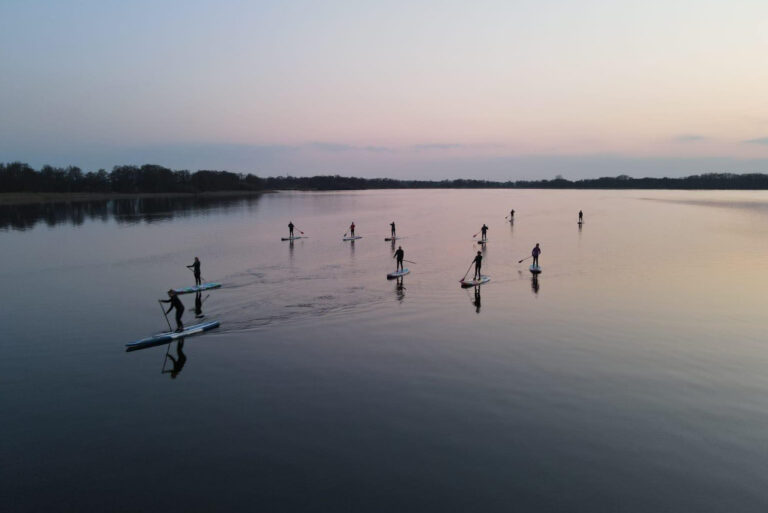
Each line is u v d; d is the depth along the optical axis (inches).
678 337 784.9
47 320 909.2
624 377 635.5
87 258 1637.6
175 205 5024.6
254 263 1524.4
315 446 482.0
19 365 693.3
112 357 721.6
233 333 826.2
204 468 448.5
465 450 473.4
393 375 648.4
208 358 714.2
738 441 487.5
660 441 488.4
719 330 817.5
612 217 3348.9
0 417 546.3
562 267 1409.9
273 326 862.5
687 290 1101.1
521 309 957.2
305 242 2074.3
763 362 680.4
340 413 547.5
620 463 452.4
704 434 500.1
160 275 1336.1
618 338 782.5
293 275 1320.1
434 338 791.7
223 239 2177.7
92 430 516.7
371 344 767.1
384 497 405.4
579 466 447.8
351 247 1909.4
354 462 454.6
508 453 468.1
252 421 531.5
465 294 1085.1
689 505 396.8
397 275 1280.8
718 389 600.1
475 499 402.9
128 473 442.6
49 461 462.9
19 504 401.4
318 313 940.0
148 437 502.0
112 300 1056.8
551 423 522.6
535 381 625.6
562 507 393.4
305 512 388.2
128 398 588.7
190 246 1937.7
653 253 1659.7
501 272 1344.7
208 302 1027.3
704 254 1624.0
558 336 794.8
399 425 520.7
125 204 5128.0
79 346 768.9
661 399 575.5
